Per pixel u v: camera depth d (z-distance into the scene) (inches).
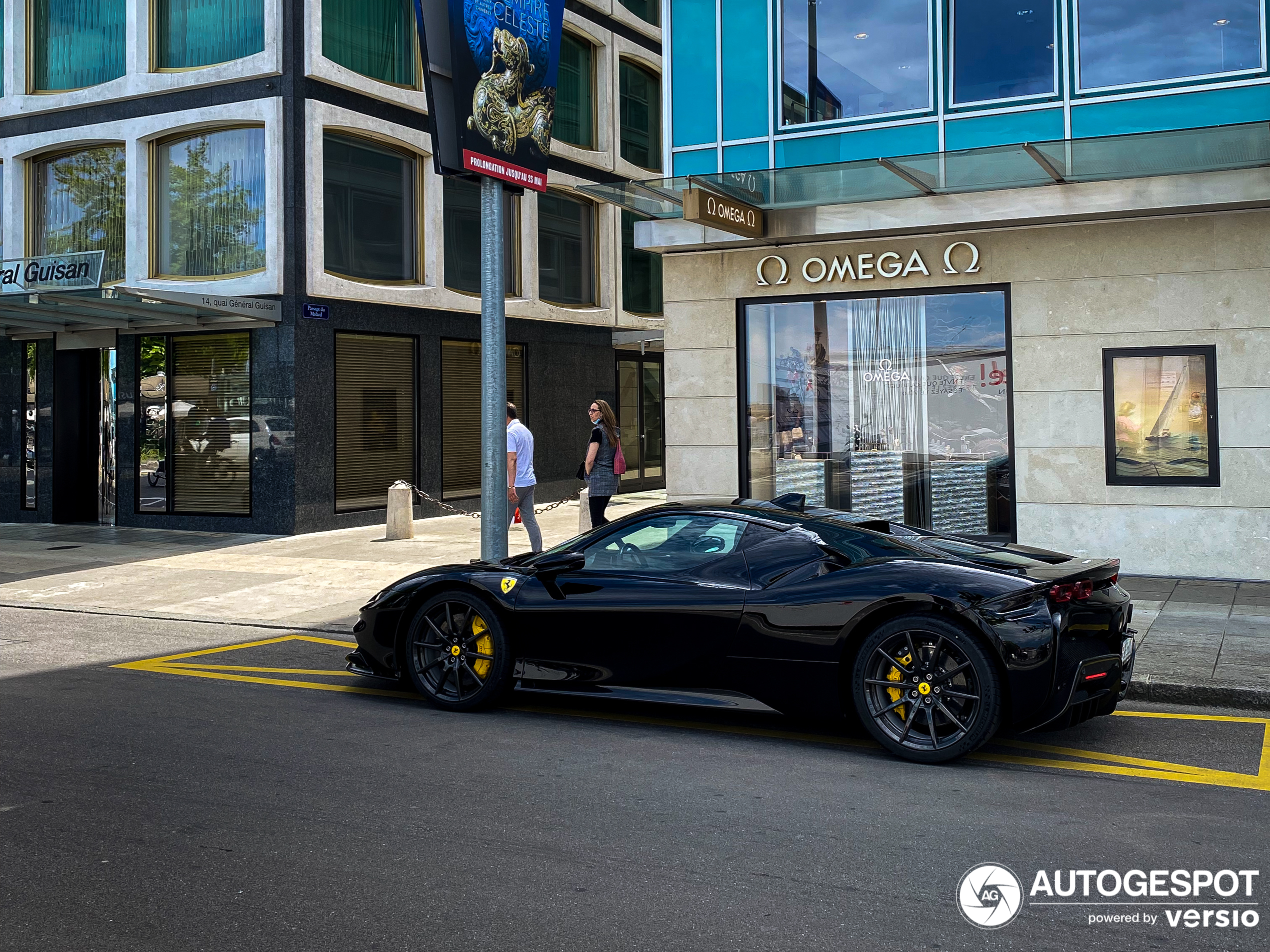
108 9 747.4
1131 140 377.7
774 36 515.8
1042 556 254.1
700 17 530.9
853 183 447.5
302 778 218.8
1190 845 179.9
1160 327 458.6
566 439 921.5
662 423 1058.7
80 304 634.2
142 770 224.4
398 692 299.1
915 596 227.0
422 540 670.5
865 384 513.0
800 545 250.1
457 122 374.0
